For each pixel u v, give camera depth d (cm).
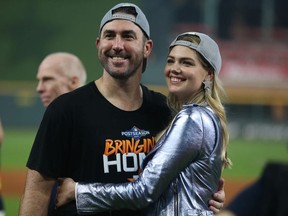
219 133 643
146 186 611
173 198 625
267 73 4534
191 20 4775
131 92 678
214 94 672
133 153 662
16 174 2759
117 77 659
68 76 973
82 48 5038
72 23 5178
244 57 4609
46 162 645
